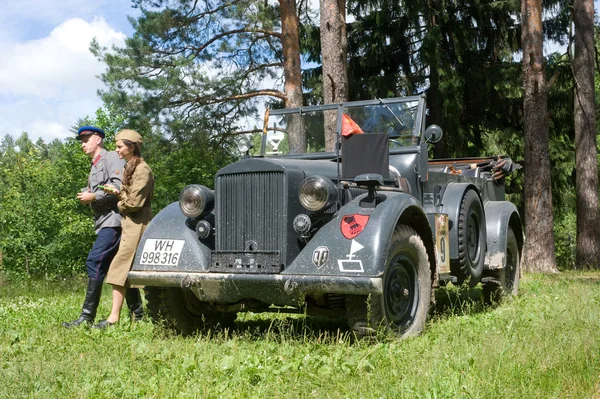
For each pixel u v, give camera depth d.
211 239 5.75
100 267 6.68
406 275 5.70
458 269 6.79
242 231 5.53
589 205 18.92
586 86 19.00
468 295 8.66
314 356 4.72
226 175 5.61
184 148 18.92
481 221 7.39
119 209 6.56
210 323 6.30
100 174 6.83
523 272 15.78
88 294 6.63
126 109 17.89
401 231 5.54
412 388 3.73
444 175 7.23
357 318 5.24
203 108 19.42
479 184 8.11
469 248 7.09
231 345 5.20
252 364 4.41
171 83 17.88
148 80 17.97
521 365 4.11
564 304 7.17
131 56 18.50
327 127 7.15
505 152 22.05
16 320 6.89
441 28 22.42
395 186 6.29
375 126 6.91
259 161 5.51
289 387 3.98
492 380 3.80
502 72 21.88
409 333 5.60
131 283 5.70
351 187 5.80
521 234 8.62
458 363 4.24
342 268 5.08
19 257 17.06
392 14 22.83
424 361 4.39
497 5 21.72
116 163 6.84
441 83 21.17
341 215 5.36
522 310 6.93
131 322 6.58
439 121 22.30
